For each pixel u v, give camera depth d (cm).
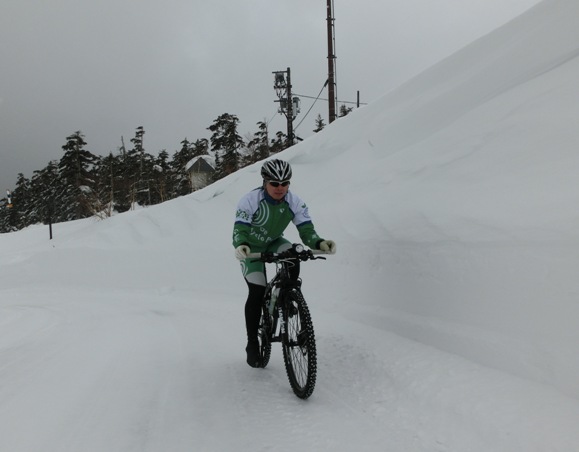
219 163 4284
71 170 4572
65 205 4141
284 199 358
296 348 322
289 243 379
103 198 2830
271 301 348
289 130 2219
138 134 5059
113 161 4662
